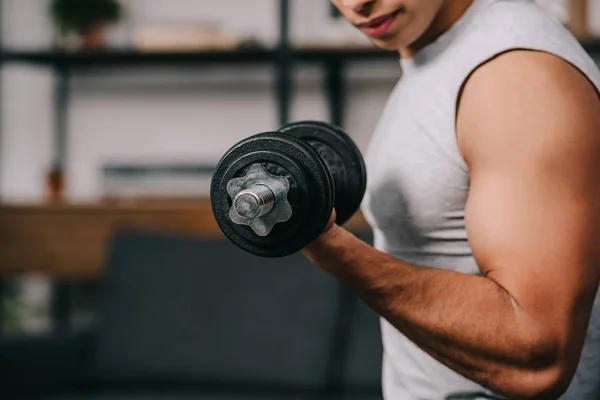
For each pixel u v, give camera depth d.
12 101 3.19
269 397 2.12
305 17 2.73
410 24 0.72
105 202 2.90
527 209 0.61
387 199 0.78
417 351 0.82
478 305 0.62
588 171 0.62
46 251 2.83
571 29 2.47
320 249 0.66
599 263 0.62
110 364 2.24
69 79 3.13
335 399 2.09
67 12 2.85
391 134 0.79
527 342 0.61
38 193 3.17
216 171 0.64
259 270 2.24
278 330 2.17
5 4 3.17
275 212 0.62
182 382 2.20
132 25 3.02
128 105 3.10
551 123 0.62
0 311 3.07
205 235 2.61
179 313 2.24
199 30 2.77
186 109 3.06
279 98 2.79
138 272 2.32
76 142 3.14
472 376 0.66
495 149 0.65
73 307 3.14
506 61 0.66
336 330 2.18
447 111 0.71
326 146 0.80
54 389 2.28
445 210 0.74
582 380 0.75
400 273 0.66
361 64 2.90
